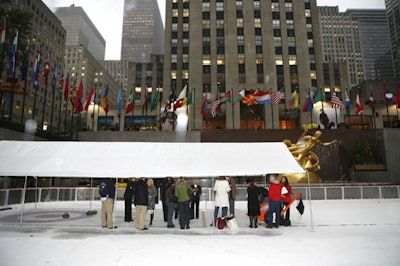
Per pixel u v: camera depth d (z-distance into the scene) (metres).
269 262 6.88
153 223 12.44
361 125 49.12
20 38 31.88
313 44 75.94
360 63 190.62
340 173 35.31
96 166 10.65
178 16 81.88
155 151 12.09
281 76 65.44
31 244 8.58
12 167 10.44
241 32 65.75
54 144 12.33
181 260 7.05
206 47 66.25
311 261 6.92
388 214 15.20
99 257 7.28
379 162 35.09
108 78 162.12
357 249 7.98
